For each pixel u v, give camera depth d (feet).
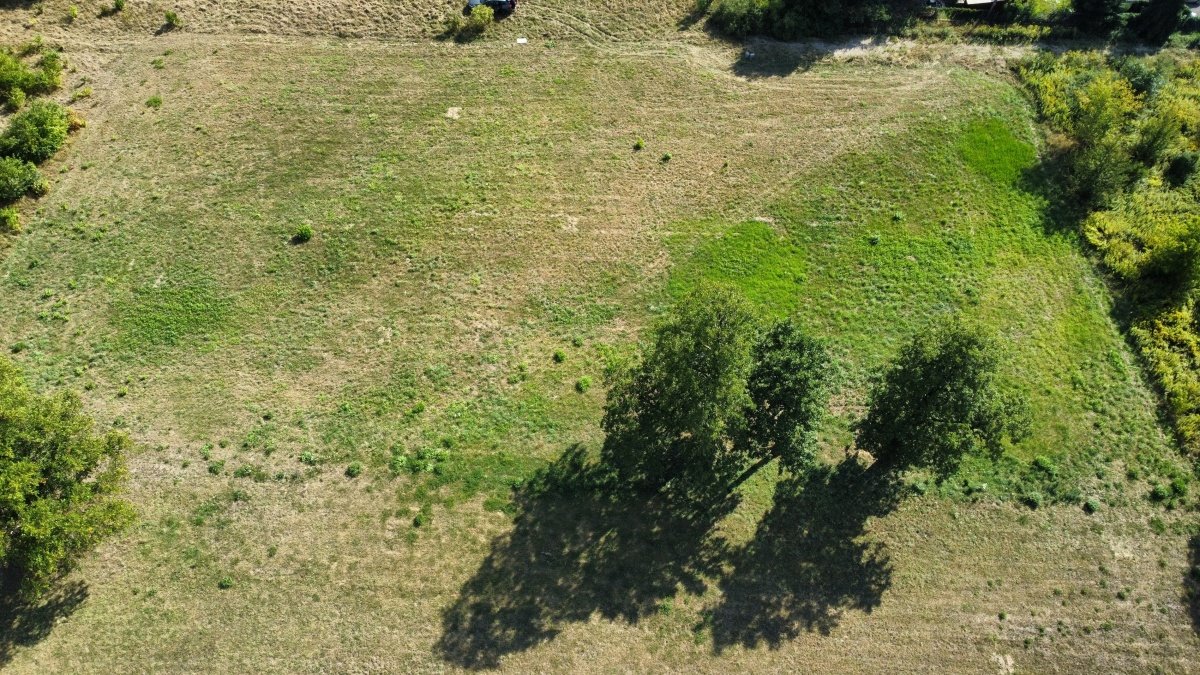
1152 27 209.77
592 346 159.74
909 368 124.36
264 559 132.67
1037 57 208.33
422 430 147.33
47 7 208.85
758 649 127.03
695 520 138.62
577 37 216.95
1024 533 138.82
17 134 178.70
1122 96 189.47
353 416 148.87
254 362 155.43
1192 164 183.73
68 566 123.03
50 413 119.96
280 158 187.73
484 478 142.20
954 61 211.00
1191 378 154.30
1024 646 128.67
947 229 179.22
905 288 169.37
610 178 188.34
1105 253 173.58
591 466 143.54
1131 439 148.87
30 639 123.75
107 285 164.55
